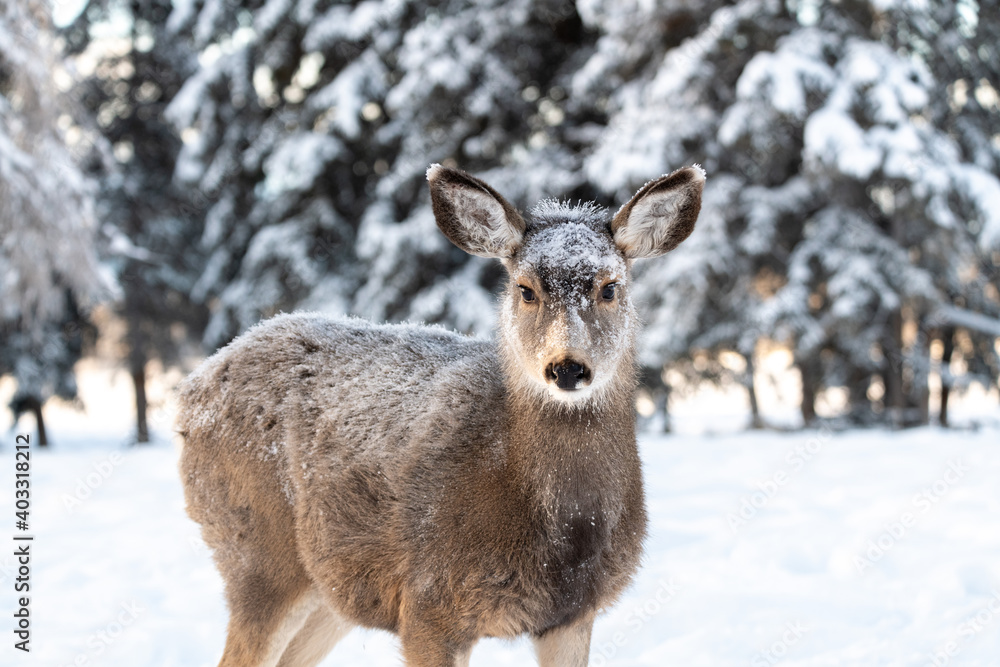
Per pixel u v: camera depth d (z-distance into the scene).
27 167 13.20
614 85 19.08
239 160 21.61
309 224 19.95
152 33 25.36
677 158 17.41
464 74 18.05
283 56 20.31
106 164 15.24
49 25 13.30
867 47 16.66
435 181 3.68
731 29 17.33
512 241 3.64
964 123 19.05
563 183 18.56
